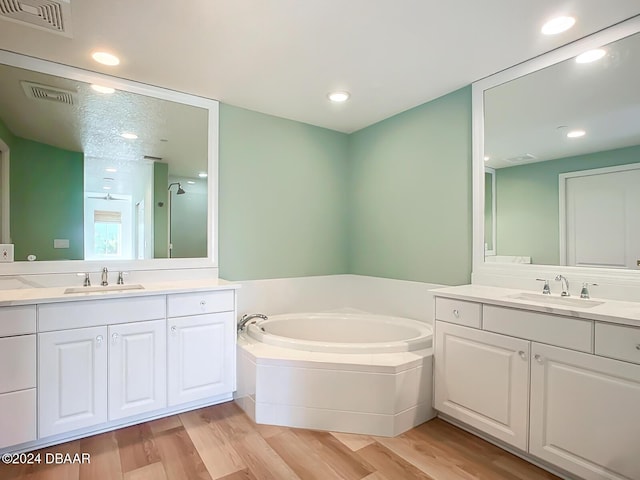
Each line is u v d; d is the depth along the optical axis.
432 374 2.20
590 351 1.53
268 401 2.16
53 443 1.92
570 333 1.59
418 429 2.10
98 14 1.70
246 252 2.98
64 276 2.27
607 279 1.90
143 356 2.11
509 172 2.30
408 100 2.77
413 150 2.92
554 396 1.64
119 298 2.04
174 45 1.99
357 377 2.05
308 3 1.63
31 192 2.19
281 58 2.14
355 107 2.92
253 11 1.69
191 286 2.34
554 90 2.08
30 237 2.18
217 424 2.15
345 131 3.53
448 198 2.66
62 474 1.68
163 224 2.59
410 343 2.27
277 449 1.90
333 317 3.02
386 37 1.91
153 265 2.55
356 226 3.50
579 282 1.99
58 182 2.26
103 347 1.99
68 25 1.79
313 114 3.08
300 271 3.28
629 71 1.81
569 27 1.83
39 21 1.75
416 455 1.85
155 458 1.81
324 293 3.41
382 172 3.21
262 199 3.06
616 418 1.46
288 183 3.20
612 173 1.89
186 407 2.33
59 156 2.27
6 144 2.13
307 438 2.00
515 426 1.78
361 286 3.41
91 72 2.30
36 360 1.81
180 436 2.02
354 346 2.24
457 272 2.60
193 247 2.71
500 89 2.32
